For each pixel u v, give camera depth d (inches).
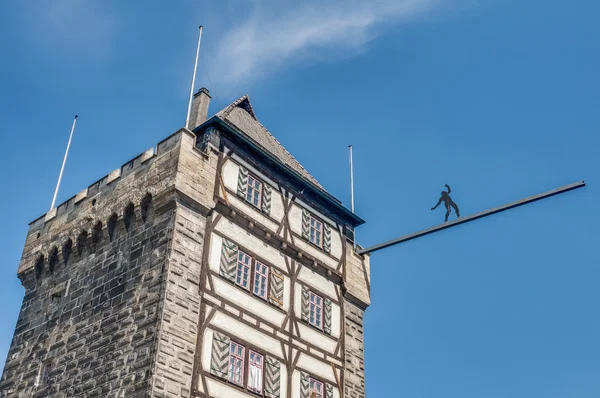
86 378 930.1
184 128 1021.2
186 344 886.4
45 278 1134.4
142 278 943.0
